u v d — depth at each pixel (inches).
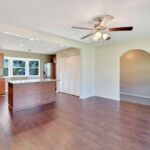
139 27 126.7
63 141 88.8
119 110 154.4
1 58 249.6
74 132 101.3
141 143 86.5
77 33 147.3
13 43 193.2
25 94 161.3
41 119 126.9
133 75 242.8
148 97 222.4
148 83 222.4
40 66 314.3
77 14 99.3
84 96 216.2
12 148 80.4
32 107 165.8
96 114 140.9
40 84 176.9
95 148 81.0
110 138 92.7
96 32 115.8
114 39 176.4
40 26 125.3
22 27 127.4
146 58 222.7
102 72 222.2
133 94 244.4
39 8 90.3
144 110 154.4
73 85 241.8
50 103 185.2
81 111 150.8
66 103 185.3
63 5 86.0
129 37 165.8
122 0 79.6
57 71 279.3
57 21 112.8
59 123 117.8
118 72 200.2
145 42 168.4
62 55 264.8
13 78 274.5
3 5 86.0
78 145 84.2
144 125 113.7
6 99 209.0
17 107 154.5
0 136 94.7
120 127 110.0
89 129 106.3
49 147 81.9
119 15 100.2
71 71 244.8
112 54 206.7
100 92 227.3
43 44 200.5
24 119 126.7
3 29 116.0
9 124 115.0
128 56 248.1
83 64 211.5
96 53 230.5
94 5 85.7
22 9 91.6
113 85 207.8
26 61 296.0
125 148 81.1
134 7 88.0
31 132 101.0
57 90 279.7
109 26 122.6
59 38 164.6
